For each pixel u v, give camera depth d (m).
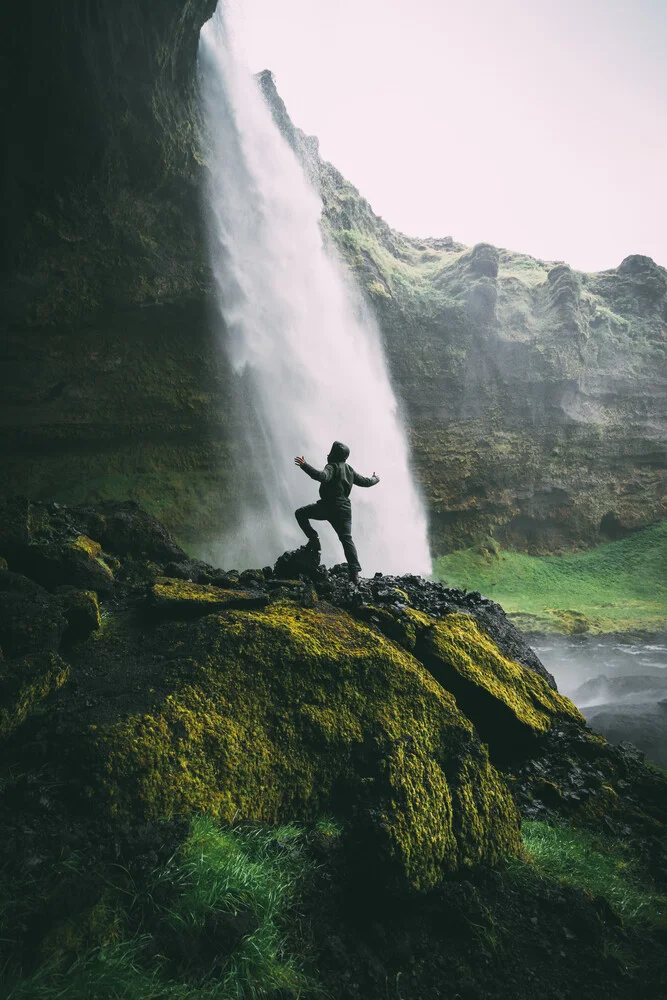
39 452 27.84
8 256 22.98
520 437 41.44
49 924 2.91
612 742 10.03
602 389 44.16
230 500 31.42
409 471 37.81
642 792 6.25
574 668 23.52
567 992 3.50
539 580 39.50
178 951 3.03
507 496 41.44
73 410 27.62
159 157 23.72
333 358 34.03
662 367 46.25
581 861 4.76
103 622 5.68
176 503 29.59
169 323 28.45
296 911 3.54
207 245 27.48
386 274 37.75
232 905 3.29
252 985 2.94
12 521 6.33
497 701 5.98
